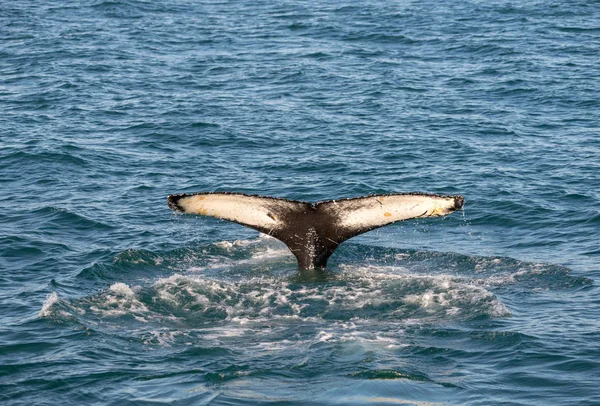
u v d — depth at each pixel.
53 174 93.88
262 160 100.50
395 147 104.94
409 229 75.38
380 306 57.38
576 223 78.00
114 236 74.88
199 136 109.69
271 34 181.88
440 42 171.38
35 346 52.84
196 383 47.81
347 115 119.62
